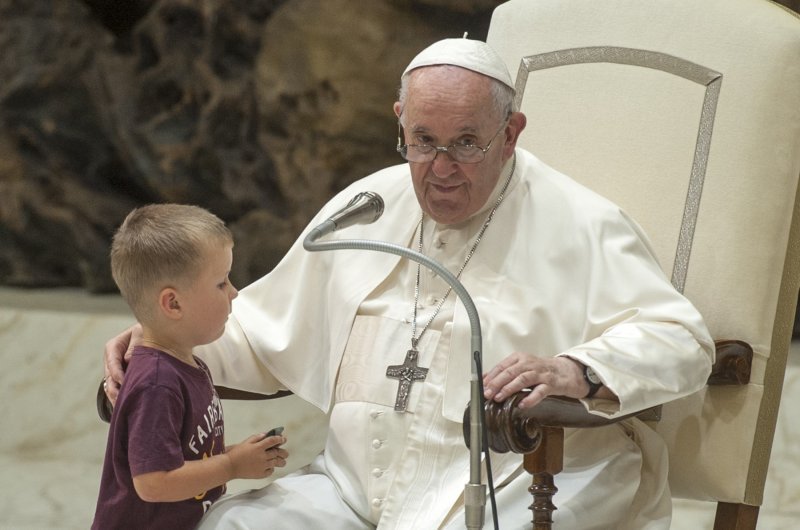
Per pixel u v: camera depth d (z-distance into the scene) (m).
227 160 25.06
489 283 11.20
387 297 11.64
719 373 11.03
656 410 11.34
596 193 11.66
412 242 11.77
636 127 12.05
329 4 23.50
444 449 10.77
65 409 22.33
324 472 11.48
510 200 11.46
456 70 10.62
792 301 11.59
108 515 10.38
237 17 24.56
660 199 11.82
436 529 10.41
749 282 11.33
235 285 25.31
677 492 11.60
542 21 12.80
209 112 24.97
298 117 24.22
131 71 25.52
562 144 12.41
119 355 11.09
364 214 9.42
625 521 10.99
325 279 12.20
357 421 11.12
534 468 9.62
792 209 11.49
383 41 23.45
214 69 24.91
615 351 9.93
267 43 24.19
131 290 10.33
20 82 25.67
